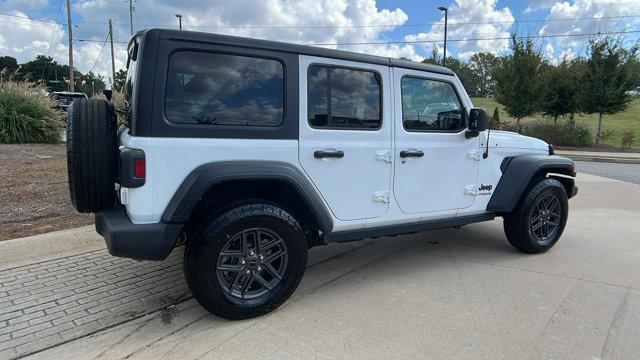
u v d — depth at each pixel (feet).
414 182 12.90
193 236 9.92
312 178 11.09
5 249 14.35
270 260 10.66
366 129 11.87
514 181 14.71
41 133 41.04
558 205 15.96
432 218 13.66
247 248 10.32
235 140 10.04
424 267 14.33
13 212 18.78
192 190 9.45
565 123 73.82
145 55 9.19
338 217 11.71
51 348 9.30
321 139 11.15
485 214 14.96
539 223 15.57
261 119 10.39
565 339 9.86
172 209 9.45
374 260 14.98
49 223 17.38
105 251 14.90
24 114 40.32
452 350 9.37
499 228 19.38
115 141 10.43
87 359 8.93
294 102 10.70
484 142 14.34
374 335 9.93
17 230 16.48
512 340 9.79
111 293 11.87
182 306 11.23
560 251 16.20
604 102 68.23
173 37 9.37
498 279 13.32
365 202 12.07
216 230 9.75
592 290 12.55
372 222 12.34
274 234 10.50
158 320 10.52
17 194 21.85
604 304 11.64
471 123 13.46
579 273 13.89
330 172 11.34
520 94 68.33
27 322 10.32
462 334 10.03
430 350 9.36
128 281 12.63
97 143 9.95
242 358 9.01
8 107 39.65
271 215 10.26
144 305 11.24
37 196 21.52
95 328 10.11
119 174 10.02
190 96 9.62
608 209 23.77
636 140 85.92
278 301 10.77
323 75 11.18
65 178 25.71
